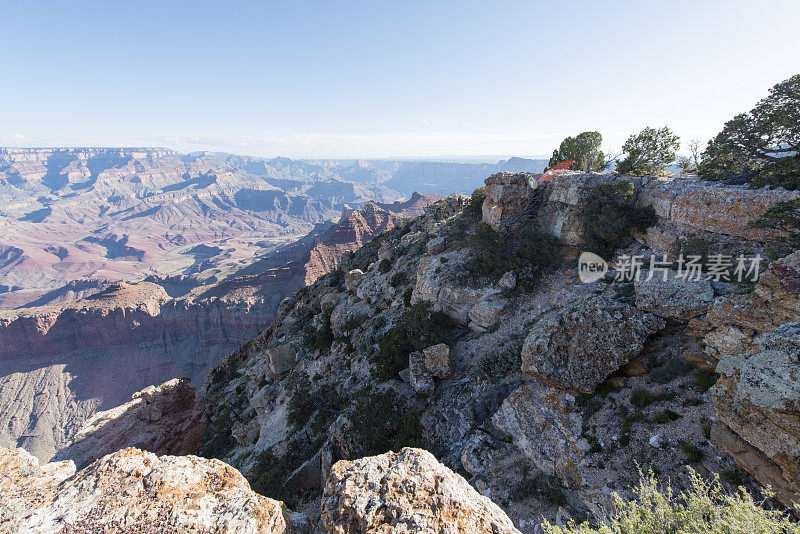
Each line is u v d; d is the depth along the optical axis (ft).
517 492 51.34
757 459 33.76
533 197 118.62
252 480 96.17
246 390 168.35
